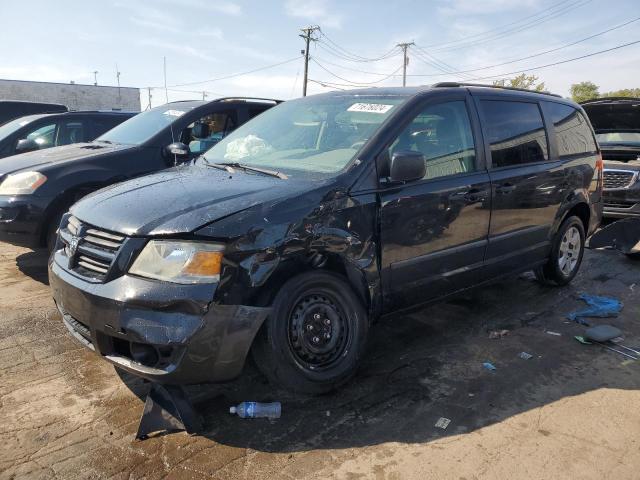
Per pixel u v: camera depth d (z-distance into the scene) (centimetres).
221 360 279
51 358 374
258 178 345
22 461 265
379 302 349
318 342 321
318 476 261
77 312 294
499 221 427
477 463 272
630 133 914
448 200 378
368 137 354
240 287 280
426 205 363
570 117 538
